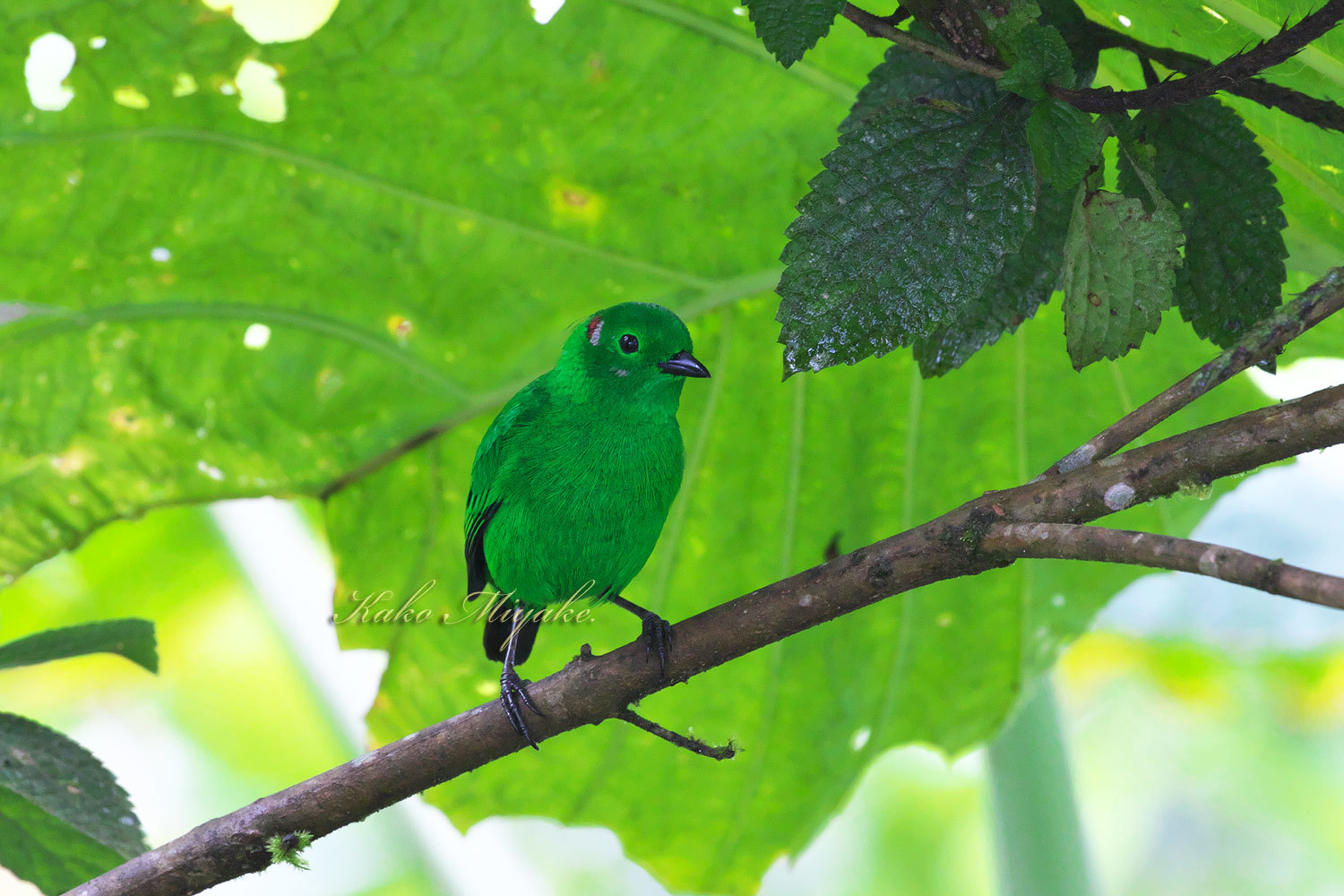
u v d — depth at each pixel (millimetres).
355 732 11477
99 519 9547
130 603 13797
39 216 8625
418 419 9695
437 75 8398
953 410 9898
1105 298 5141
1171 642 15992
